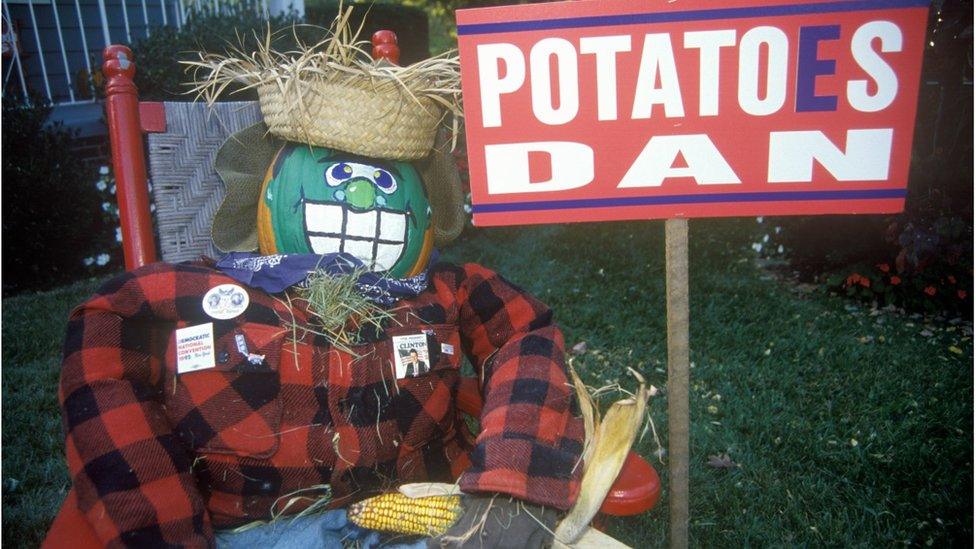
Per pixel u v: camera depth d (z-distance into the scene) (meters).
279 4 7.07
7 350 3.81
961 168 4.54
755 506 2.56
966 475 2.71
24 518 2.50
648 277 4.84
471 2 12.31
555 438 1.48
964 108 4.58
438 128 1.76
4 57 5.73
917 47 1.28
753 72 1.32
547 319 1.76
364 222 1.58
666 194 1.38
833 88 1.31
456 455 1.72
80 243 5.18
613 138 1.37
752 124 1.34
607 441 1.43
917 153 4.74
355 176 1.58
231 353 1.49
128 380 1.48
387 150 1.59
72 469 1.36
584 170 1.39
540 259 5.23
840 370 3.61
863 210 1.35
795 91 1.32
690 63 1.33
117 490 1.33
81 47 6.48
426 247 1.69
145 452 1.38
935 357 3.75
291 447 1.49
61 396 1.43
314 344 1.52
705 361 3.68
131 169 1.85
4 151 4.71
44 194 4.82
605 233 5.71
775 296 4.66
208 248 1.94
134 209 1.87
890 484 2.66
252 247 1.79
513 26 1.34
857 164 1.34
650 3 1.31
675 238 1.39
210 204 1.94
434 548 1.34
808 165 1.35
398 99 1.57
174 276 1.55
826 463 2.81
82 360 1.44
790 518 2.51
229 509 1.53
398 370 1.56
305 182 1.58
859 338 4.03
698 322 4.15
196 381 1.49
